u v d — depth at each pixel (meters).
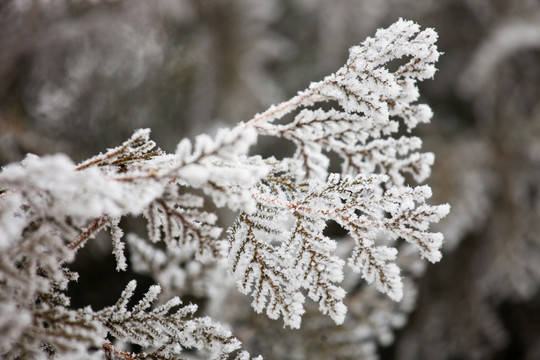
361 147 1.35
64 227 0.91
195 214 0.99
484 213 5.50
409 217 1.06
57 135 3.66
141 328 1.12
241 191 0.94
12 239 0.84
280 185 1.19
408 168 1.35
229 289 2.63
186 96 5.22
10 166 0.83
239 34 5.63
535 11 6.30
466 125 6.45
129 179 0.94
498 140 5.96
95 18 3.97
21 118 3.31
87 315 1.06
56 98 3.86
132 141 1.10
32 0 3.30
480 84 5.64
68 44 3.93
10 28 3.34
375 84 1.13
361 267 1.08
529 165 5.76
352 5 6.08
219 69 5.52
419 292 5.48
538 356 5.48
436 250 1.04
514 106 6.28
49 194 0.88
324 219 1.14
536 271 5.15
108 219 1.08
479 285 5.39
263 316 2.65
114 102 4.35
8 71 3.38
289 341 2.59
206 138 0.89
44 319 0.99
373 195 1.09
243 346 2.54
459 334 5.24
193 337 1.15
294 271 1.08
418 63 1.18
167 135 4.95
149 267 2.33
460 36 6.54
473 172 5.48
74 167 1.05
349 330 2.62
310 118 1.27
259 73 5.59
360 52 1.15
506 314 5.89
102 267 3.72
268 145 5.73
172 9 4.88
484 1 6.25
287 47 6.38
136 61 4.65
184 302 3.07
